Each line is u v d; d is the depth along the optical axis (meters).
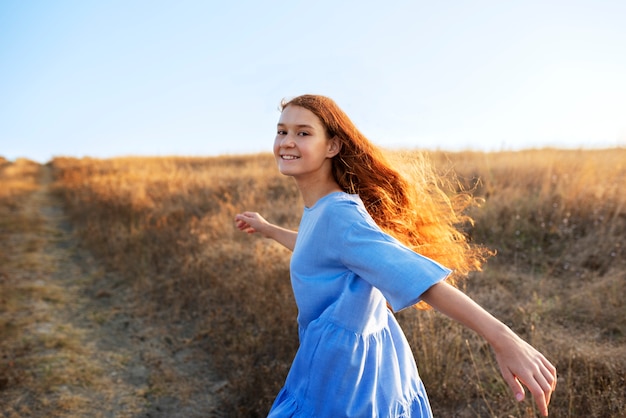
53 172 23.48
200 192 9.88
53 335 4.67
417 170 1.92
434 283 1.25
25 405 3.54
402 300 1.28
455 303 1.24
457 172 7.67
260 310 4.25
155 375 3.94
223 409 3.45
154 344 4.46
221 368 3.87
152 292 5.49
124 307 5.33
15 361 4.14
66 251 7.95
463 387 3.03
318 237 1.55
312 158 1.62
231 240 6.04
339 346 1.52
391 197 1.79
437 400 3.00
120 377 3.96
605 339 3.42
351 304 1.52
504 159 8.77
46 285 6.19
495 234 5.55
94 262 7.07
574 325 3.60
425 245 1.90
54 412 3.47
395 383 1.64
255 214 2.45
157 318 4.94
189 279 5.39
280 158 1.66
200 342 4.36
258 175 10.77
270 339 3.91
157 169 16.11
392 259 1.33
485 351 3.31
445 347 3.26
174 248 6.42
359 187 1.75
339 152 1.71
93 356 4.30
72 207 11.72
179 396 3.65
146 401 3.62
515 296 4.17
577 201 5.84
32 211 12.16
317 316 1.63
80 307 5.45
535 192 6.54
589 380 2.86
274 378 3.45
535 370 1.12
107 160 23.06
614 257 4.70
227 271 5.16
